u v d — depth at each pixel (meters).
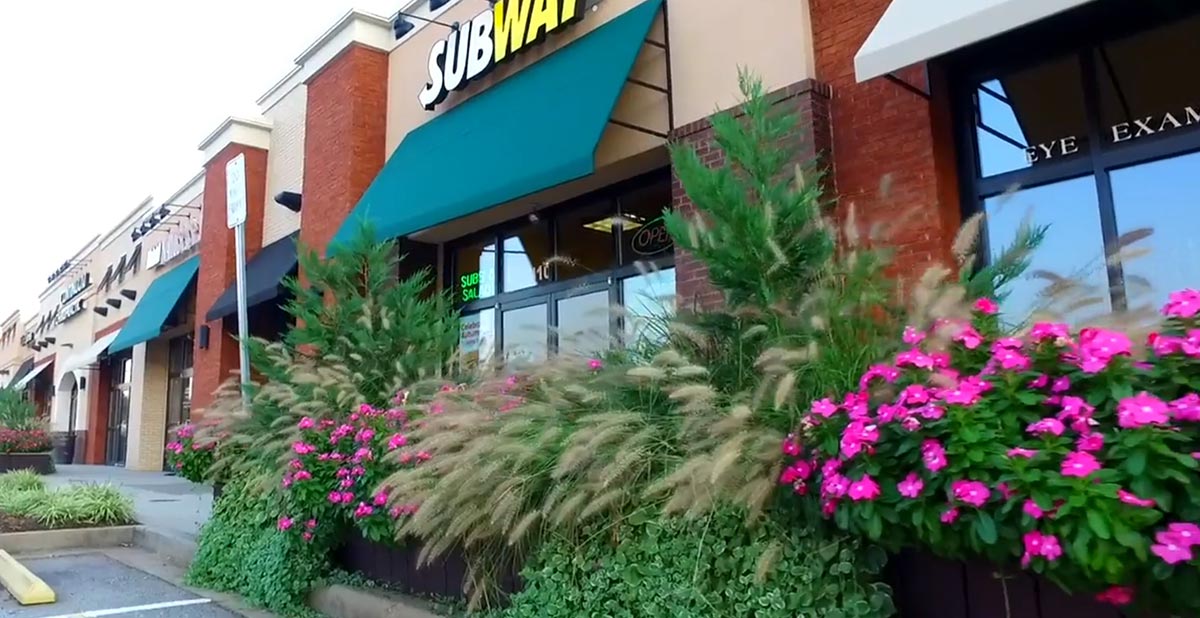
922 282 3.67
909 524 2.87
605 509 4.15
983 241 5.83
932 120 5.87
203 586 7.24
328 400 6.40
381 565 6.10
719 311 4.55
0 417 19.78
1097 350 2.56
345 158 11.31
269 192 14.93
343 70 11.69
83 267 27.62
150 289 19.92
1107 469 2.44
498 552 4.86
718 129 4.80
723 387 4.23
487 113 8.98
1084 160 5.51
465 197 8.13
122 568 8.26
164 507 11.90
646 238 8.62
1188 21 5.17
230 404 8.23
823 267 4.11
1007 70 5.97
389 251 8.03
